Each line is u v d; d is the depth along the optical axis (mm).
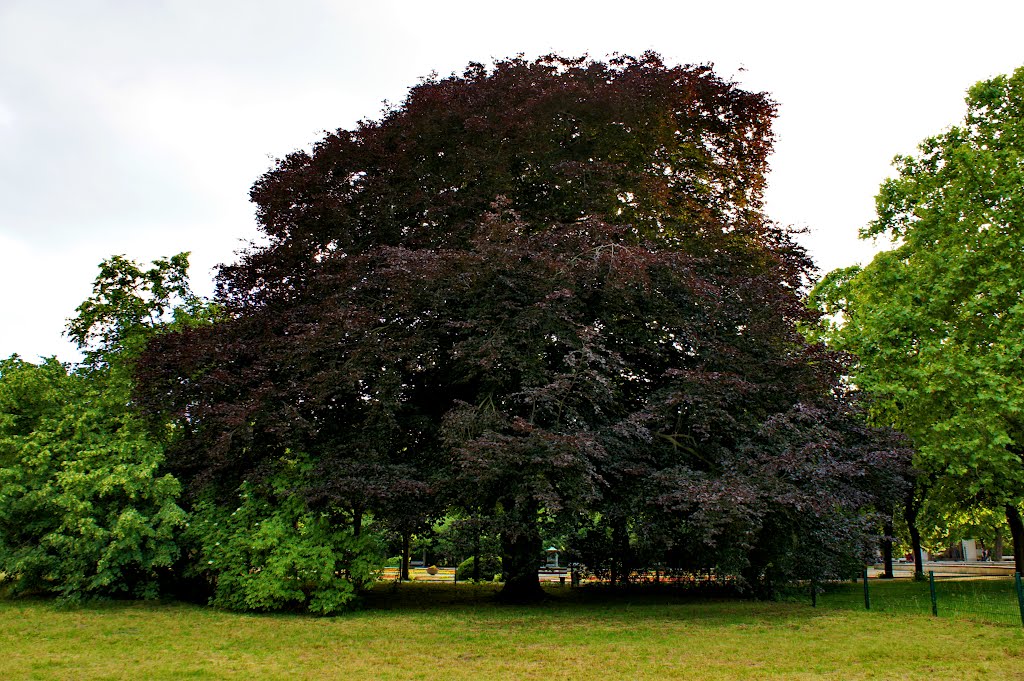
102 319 19953
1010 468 16062
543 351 13070
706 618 12297
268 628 10977
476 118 14891
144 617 11945
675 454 13477
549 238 13305
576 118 15766
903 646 9406
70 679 7566
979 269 16562
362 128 16594
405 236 15320
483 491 11773
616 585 18594
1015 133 17703
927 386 16500
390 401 12633
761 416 13797
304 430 12516
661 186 15070
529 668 8266
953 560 63969
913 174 19578
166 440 15641
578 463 10781
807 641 9891
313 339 12477
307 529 12727
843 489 12195
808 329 20141
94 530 12914
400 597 16281
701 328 13703
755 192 18438
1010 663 8344
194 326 18609
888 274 18703
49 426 14547
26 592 15227
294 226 15805
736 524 11211
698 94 17172
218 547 13227
